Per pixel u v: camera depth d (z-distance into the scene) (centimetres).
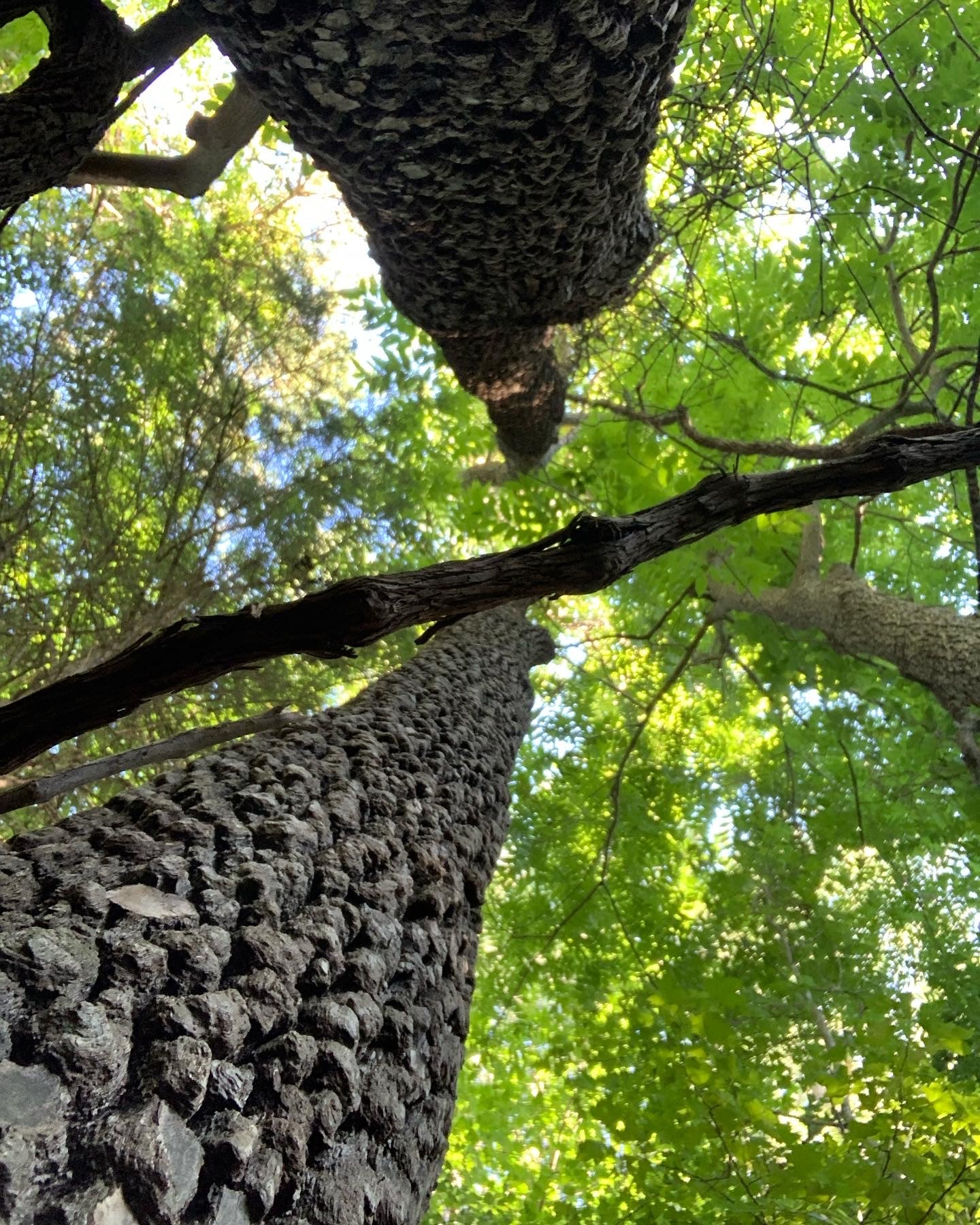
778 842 782
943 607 634
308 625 120
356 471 508
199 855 166
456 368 530
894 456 177
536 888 805
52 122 276
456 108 286
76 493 454
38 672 431
